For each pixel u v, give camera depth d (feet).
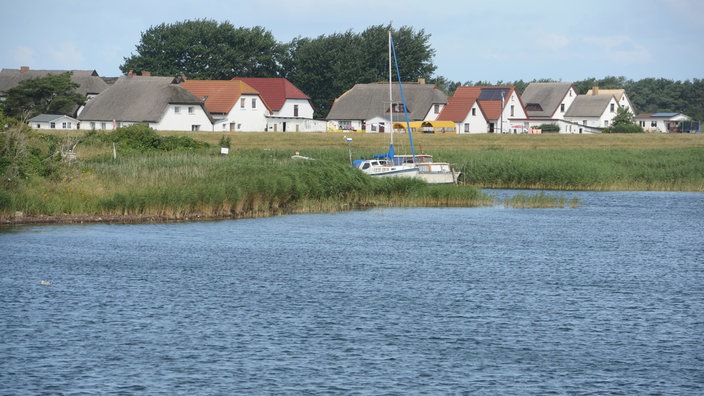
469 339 217.56
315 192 505.66
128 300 251.80
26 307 240.53
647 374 192.24
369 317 237.86
